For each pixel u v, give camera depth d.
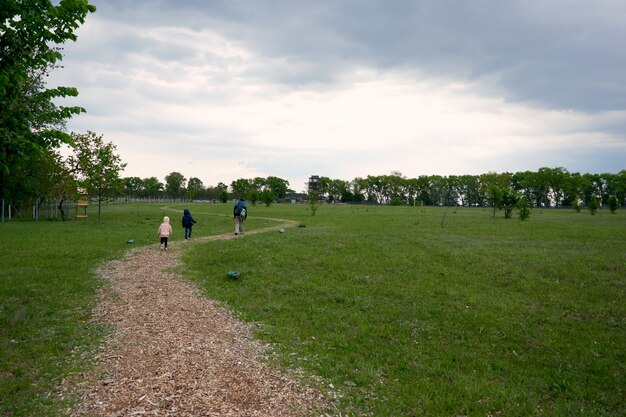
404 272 16.17
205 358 7.91
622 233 28.98
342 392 7.00
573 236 27.19
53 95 10.61
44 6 8.75
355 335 9.93
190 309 11.12
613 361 8.90
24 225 34.75
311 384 7.17
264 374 7.39
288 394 6.72
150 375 7.03
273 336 9.48
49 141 9.88
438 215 58.00
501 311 11.93
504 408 6.92
